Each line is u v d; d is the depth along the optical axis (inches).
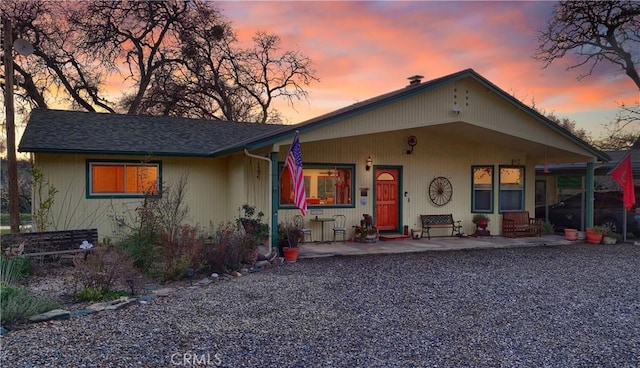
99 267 259.0
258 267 342.3
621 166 500.1
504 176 554.3
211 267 318.7
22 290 227.5
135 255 314.3
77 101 905.5
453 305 241.8
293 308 232.2
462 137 531.5
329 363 160.4
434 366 159.2
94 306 228.2
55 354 162.4
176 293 263.4
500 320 216.1
